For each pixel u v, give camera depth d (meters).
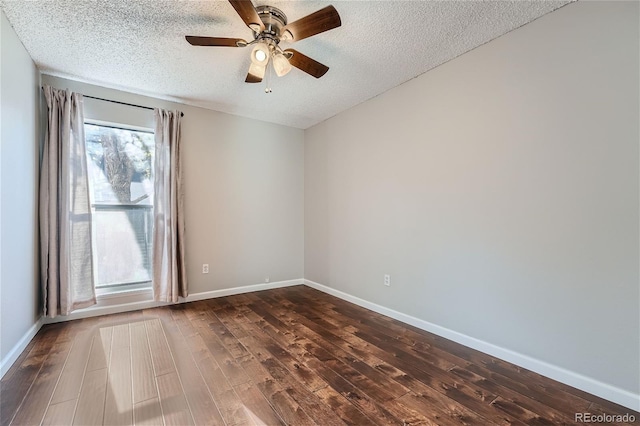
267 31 2.00
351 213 3.72
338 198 3.94
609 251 1.77
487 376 2.02
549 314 2.01
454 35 2.25
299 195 4.61
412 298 2.95
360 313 3.28
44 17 2.04
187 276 3.65
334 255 4.00
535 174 2.08
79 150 2.95
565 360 1.94
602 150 1.79
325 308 3.44
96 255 3.19
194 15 2.05
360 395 1.80
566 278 1.94
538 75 2.06
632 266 1.70
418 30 2.19
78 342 2.49
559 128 1.96
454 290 2.58
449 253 2.62
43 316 2.77
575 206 1.90
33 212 2.59
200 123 3.73
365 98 3.44
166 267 3.39
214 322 2.97
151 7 1.96
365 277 3.50
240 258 4.05
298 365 2.14
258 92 3.28
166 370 2.06
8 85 2.07
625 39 1.71
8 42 2.07
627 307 1.71
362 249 3.55
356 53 2.50
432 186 2.76
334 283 4.00
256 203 4.19
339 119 3.91
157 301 3.42
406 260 3.01
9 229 2.08
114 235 3.28
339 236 3.91
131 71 2.82
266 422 1.56
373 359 2.24
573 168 1.91
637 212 1.68
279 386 1.88
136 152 3.39
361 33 2.22
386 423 1.56
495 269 2.30
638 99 1.67
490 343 2.32
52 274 2.75
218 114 3.86
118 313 3.20
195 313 3.23
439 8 1.96
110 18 2.07
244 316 3.15
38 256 2.69
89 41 2.34
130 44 2.39
